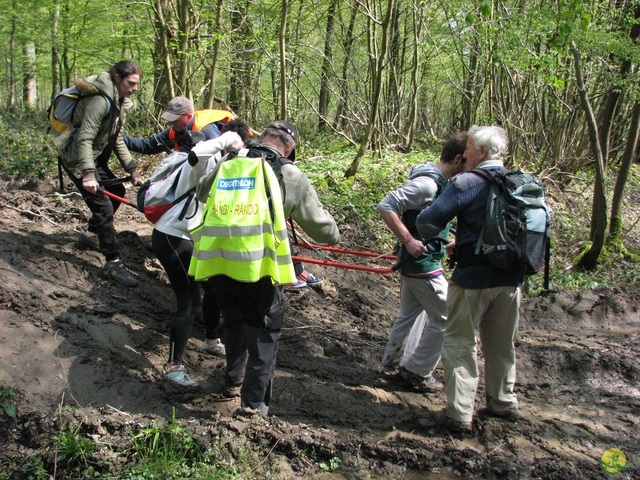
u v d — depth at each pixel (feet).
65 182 22.47
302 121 43.62
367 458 11.92
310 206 12.04
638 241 29.73
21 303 14.30
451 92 47.60
